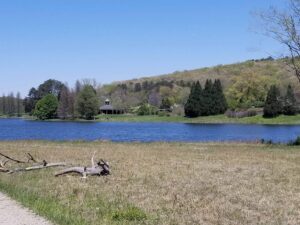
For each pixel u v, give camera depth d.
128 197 15.91
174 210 13.88
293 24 44.28
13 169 22.84
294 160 29.02
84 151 34.00
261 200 15.52
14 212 13.00
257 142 44.62
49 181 19.45
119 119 151.50
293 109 126.88
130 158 29.28
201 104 142.88
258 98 147.75
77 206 14.21
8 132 78.38
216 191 17.23
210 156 31.16
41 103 158.25
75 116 153.88
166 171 22.88
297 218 13.12
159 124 123.19
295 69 44.12
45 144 41.72
